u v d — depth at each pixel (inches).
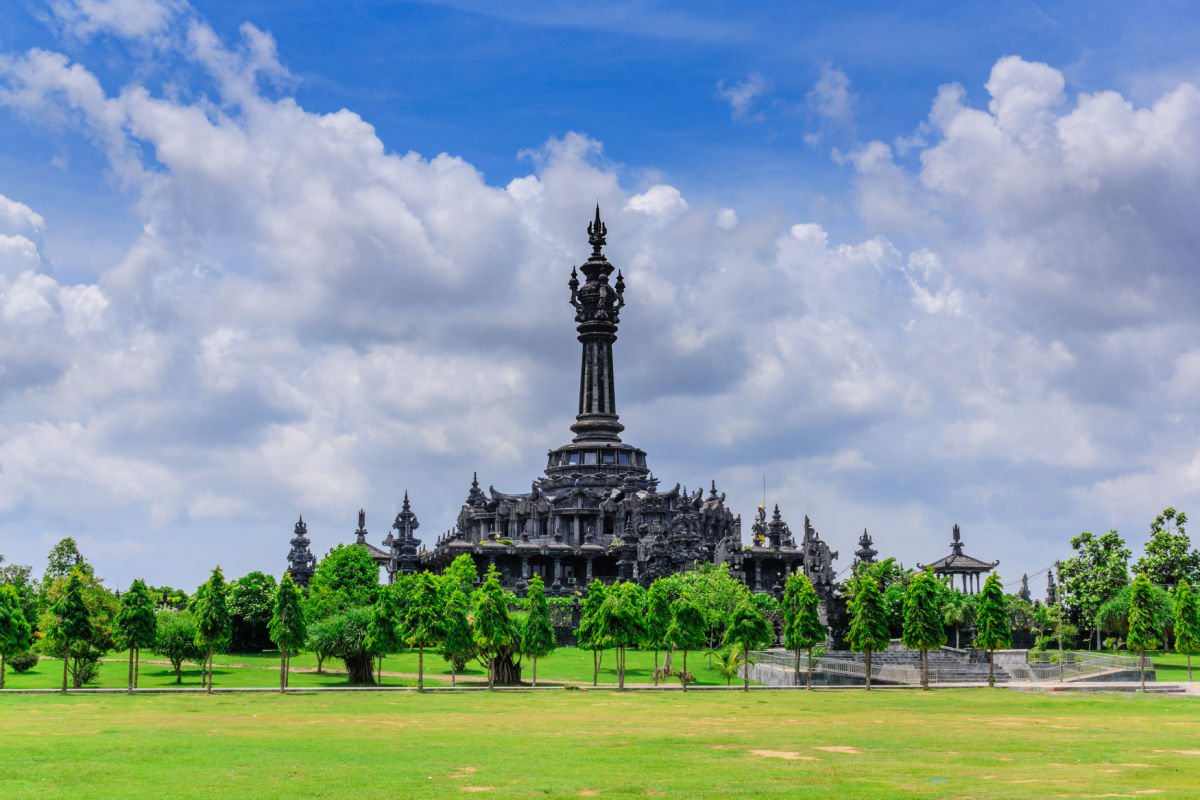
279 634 4616.1
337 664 6240.2
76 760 2549.2
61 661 6230.3
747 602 5044.3
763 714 3727.9
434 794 2106.3
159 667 5836.6
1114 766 2453.2
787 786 2181.3
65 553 7406.5
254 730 3193.9
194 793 2118.6
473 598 5285.4
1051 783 2206.0
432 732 3157.0
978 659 5836.6
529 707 3973.9
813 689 4955.7
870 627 4945.9
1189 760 2551.7
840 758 2600.9
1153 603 4862.2
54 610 4586.6
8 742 2871.6
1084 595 7411.4
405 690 4741.6
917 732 3161.9
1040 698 4424.2
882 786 2175.2
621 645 4918.8
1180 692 4712.1
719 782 2235.5
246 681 5206.7
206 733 3105.3
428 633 4739.2
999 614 5000.0
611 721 3481.8
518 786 2194.9
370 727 3287.4
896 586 7140.8
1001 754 2667.3
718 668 6136.8
